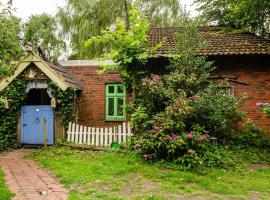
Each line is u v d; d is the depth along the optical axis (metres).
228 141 11.03
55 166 8.52
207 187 6.89
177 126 8.94
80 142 11.52
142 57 10.23
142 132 9.93
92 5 22.44
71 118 12.09
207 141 9.62
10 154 10.88
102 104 14.38
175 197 6.19
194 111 9.44
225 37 14.28
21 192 6.32
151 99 10.23
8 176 7.66
